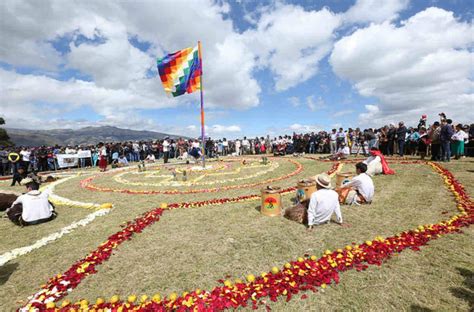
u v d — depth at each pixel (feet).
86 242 19.10
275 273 13.41
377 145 57.36
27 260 16.72
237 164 63.67
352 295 11.82
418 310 10.68
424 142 49.24
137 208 27.58
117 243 18.11
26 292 13.43
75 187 42.83
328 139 80.02
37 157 73.00
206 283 13.38
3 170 65.46
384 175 36.78
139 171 57.88
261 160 71.31
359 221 20.25
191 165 65.51
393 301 11.27
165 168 62.69
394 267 13.71
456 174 33.42
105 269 15.11
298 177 41.42
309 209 19.11
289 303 11.55
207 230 20.12
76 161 80.43
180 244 17.88
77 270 14.73
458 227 17.76
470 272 12.82
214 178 44.57
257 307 11.42
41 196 24.72
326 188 19.56
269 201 22.40
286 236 18.22
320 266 13.78
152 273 14.51
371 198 24.58
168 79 49.01
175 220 22.84
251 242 17.61
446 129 43.32
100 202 31.14
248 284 12.64
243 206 25.95
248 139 101.76
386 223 19.60
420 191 27.48
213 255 16.14
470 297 11.16
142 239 18.98
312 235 18.19
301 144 86.12
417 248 15.29
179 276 14.10
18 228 23.08
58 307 11.96
